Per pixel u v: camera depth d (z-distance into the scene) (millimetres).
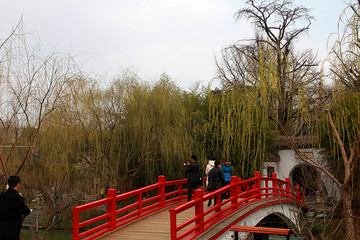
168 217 9430
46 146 11000
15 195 5730
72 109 11477
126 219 8641
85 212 15602
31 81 8406
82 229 14930
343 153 9102
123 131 14312
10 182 5801
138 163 14961
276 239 8109
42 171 11086
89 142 12359
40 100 9055
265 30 21625
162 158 15156
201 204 7461
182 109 15789
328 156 13266
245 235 9992
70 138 11430
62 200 12258
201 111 16906
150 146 14633
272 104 9305
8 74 8195
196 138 15898
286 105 9422
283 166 19172
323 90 9016
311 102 9250
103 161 13234
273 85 9062
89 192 13352
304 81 9102
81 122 11953
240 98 10312
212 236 7168
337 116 9195
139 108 14445
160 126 14703
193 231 7379
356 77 8453
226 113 11117
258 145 11078
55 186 11617
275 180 13906
